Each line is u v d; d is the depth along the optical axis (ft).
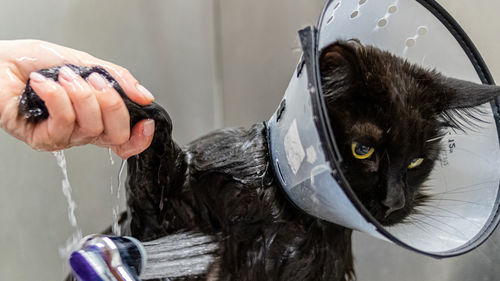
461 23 5.45
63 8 6.78
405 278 5.71
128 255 3.00
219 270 3.51
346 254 4.02
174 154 3.75
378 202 3.64
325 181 2.56
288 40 7.04
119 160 6.90
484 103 3.61
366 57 3.66
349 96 3.56
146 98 3.28
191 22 7.94
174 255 3.41
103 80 3.11
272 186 3.54
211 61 8.20
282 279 3.61
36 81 2.92
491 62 5.17
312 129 2.55
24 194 6.67
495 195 3.28
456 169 3.77
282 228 3.55
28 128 3.05
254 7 7.47
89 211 6.97
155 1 7.54
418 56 3.93
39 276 6.77
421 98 3.85
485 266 4.94
